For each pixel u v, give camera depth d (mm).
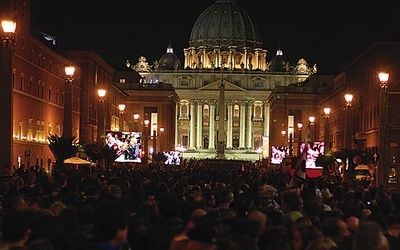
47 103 90438
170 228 12625
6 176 34438
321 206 18734
